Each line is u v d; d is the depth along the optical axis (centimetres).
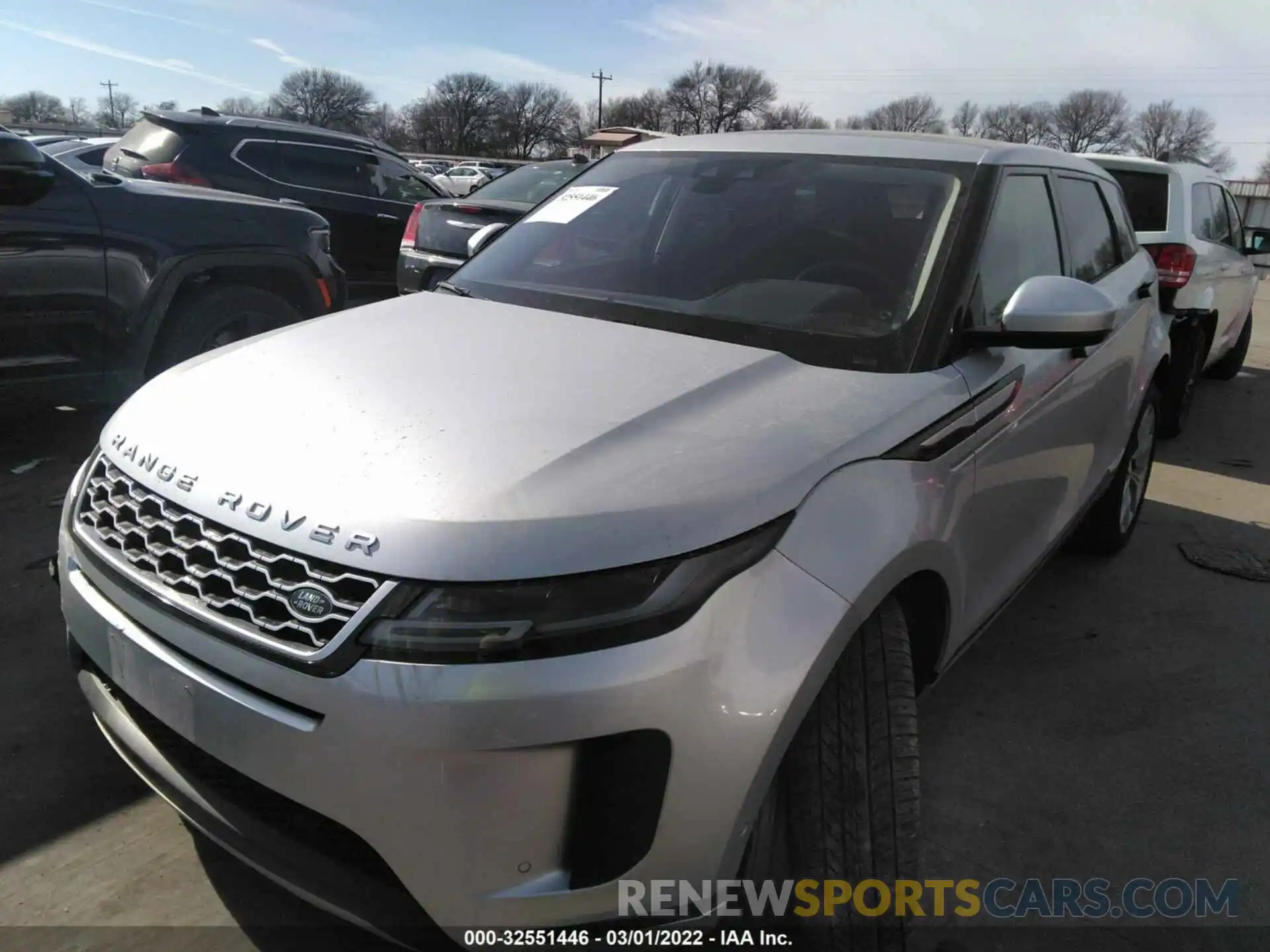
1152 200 628
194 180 791
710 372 209
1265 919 226
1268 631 373
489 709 146
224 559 167
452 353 219
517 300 272
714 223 280
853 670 181
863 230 260
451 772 147
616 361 214
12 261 409
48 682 290
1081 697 320
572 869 155
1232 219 790
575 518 157
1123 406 360
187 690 167
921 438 204
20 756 256
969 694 318
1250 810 266
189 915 209
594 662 148
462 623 149
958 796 265
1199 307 620
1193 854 247
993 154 284
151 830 234
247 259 500
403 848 151
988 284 252
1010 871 238
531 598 150
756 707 157
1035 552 296
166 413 201
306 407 190
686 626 154
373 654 149
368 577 153
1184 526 488
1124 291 363
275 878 165
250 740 159
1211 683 332
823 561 171
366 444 174
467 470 165
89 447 501
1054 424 278
